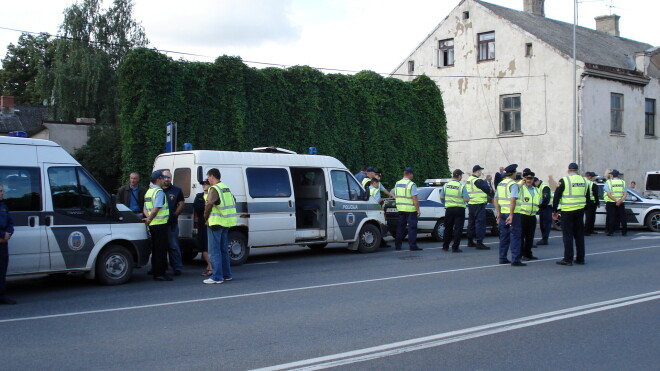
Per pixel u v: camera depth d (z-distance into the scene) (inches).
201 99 757.3
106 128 1263.5
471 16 1268.5
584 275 422.0
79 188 394.9
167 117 724.0
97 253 397.1
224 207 407.5
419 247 625.6
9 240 361.1
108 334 265.1
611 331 264.2
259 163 515.2
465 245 645.9
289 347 241.0
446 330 266.4
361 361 221.3
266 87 815.1
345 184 573.9
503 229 483.2
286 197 526.3
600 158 1160.2
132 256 418.0
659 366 215.2
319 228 553.3
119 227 409.7
